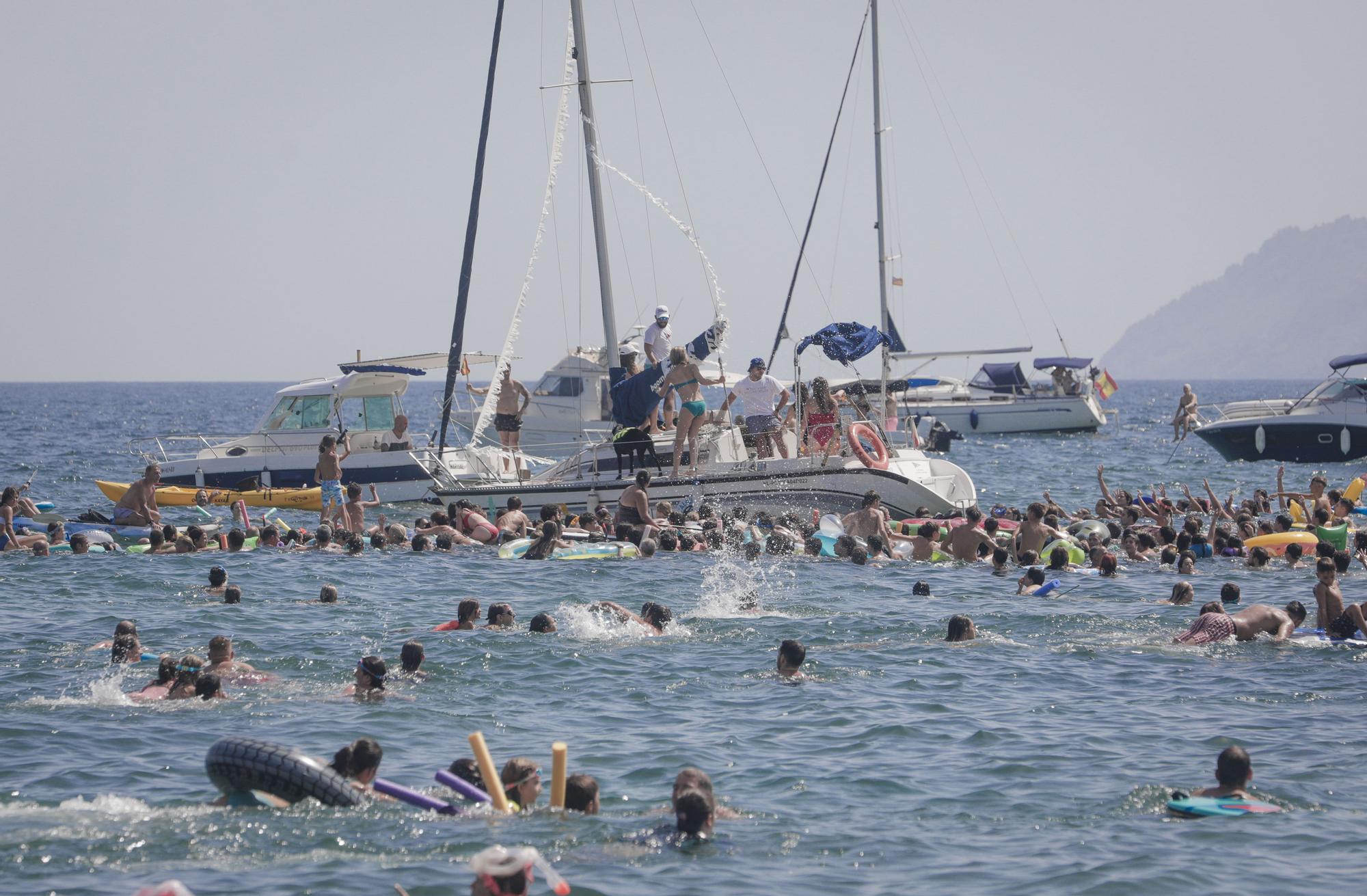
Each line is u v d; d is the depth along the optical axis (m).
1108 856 33.75
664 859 33.06
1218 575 80.38
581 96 112.31
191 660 50.31
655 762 42.03
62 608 67.31
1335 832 35.56
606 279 112.88
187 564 83.00
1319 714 48.03
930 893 31.12
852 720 47.16
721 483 99.56
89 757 41.88
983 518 90.94
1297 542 86.56
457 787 35.59
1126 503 111.69
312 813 35.53
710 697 50.50
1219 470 174.00
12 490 89.56
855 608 69.06
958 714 48.03
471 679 52.81
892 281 152.00
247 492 123.44
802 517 99.19
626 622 62.91
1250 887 31.58
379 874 31.61
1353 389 175.50
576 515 103.88
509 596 72.88
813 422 101.38
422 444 133.25
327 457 108.25
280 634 61.41
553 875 26.64
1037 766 41.69
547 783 39.16
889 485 98.62
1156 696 50.84
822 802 38.06
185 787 38.81
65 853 32.84
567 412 162.75
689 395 99.81
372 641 59.81
